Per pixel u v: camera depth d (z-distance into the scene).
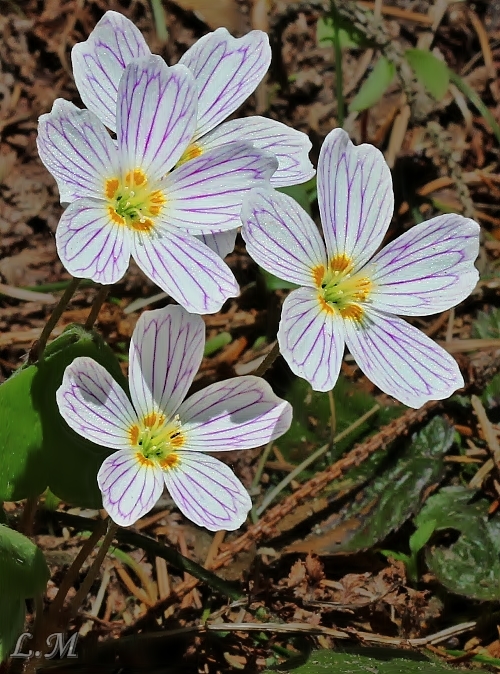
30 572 0.08
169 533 0.12
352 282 0.09
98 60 0.09
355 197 0.09
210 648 0.11
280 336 0.08
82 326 0.09
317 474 0.12
